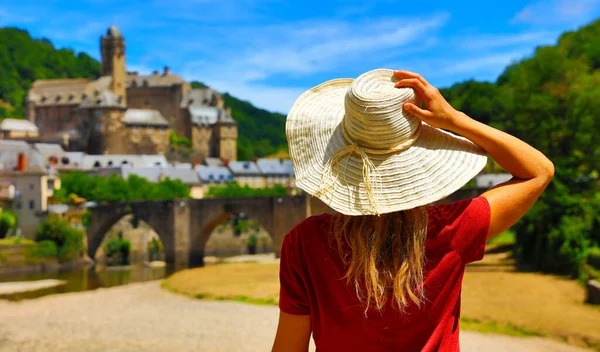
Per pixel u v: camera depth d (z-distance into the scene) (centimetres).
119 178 12419
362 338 333
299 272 351
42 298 5291
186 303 4531
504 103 5497
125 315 4088
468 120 340
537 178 346
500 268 5256
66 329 3616
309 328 363
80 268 9200
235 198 9088
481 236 340
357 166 338
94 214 10269
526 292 3909
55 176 11594
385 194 331
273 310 4081
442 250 335
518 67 5553
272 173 17125
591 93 5041
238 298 4591
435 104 332
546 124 5172
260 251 12431
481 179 7969
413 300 320
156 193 12538
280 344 362
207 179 15825
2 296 6044
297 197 8562
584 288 3966
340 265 337
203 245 9625
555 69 5188
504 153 344
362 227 333
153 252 11481
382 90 342
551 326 3017
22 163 11019
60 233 9388
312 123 369
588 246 4597
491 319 3234
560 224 4928
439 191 332
